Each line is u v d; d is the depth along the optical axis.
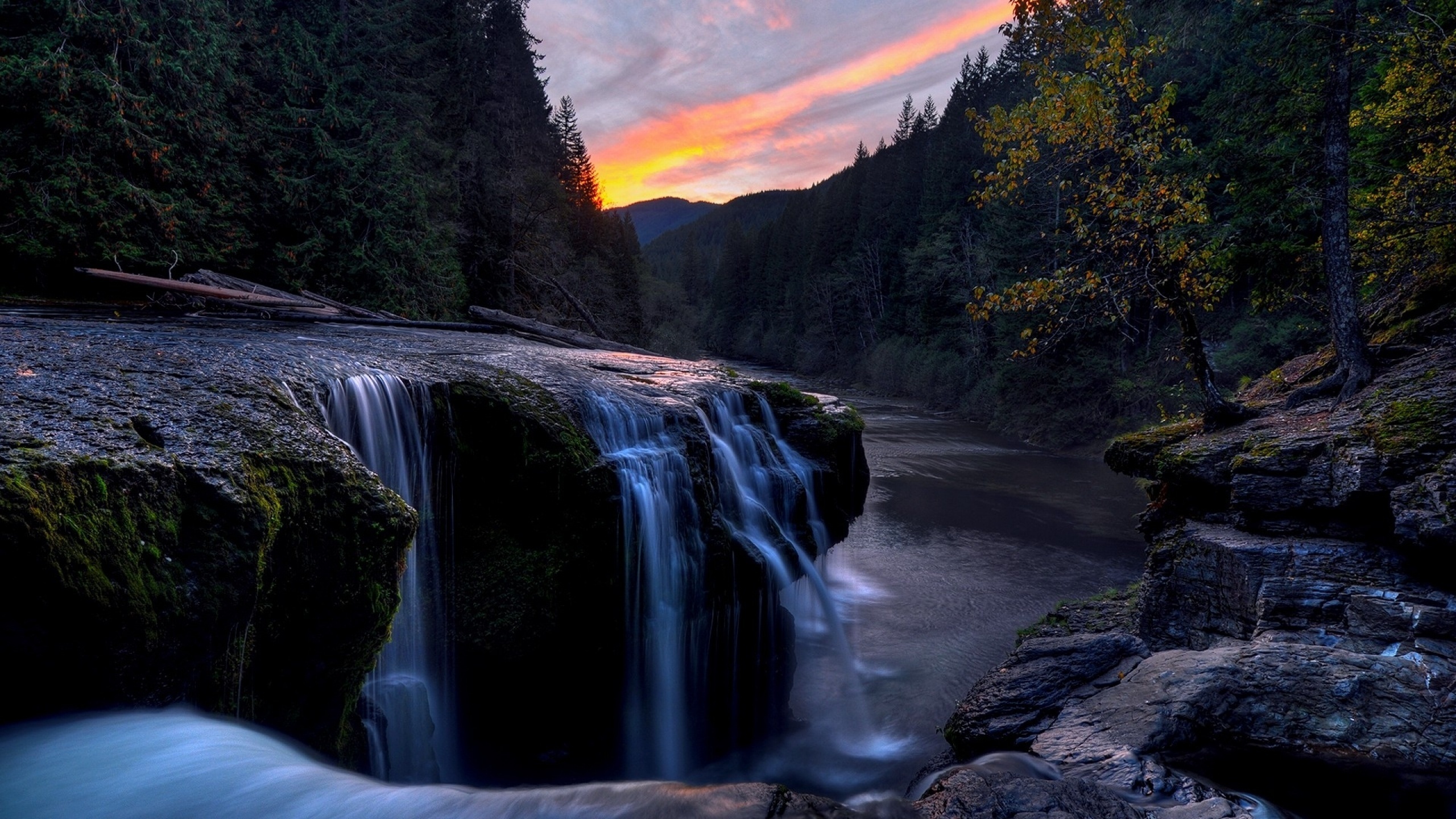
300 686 4.14
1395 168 10.16
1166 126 8.89
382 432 6.07
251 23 18.61
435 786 2.93
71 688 2.91
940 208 51.84
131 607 3.01
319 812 2.79
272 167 18.45
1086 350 30.52
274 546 3.79
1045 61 8.62
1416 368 8.01
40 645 2.80
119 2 14.15
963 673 10.79
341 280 19.12
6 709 2.77
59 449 3.18
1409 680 5.00
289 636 4.02
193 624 3.27
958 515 19.59
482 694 6.82
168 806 2.79
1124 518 19.33
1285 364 11.12
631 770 7.95
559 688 7.32
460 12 33.31
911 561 15.71
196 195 16.39
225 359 5.70
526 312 31.20
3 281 13.80
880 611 12.99
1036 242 31.05
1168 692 5.05
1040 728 5.29
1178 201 9.05
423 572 6.41
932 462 27.53
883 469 25.98
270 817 2.80
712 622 8.67
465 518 6.82
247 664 3.73
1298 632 6.35
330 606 4.16
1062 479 24.39
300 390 5.31
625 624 7.60
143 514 3.20
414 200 20.75
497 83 39.78
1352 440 7.31
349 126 19.77
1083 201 9.77
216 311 12.13
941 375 45.94
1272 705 4.82
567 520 7.01
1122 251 9.84
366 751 5.18
